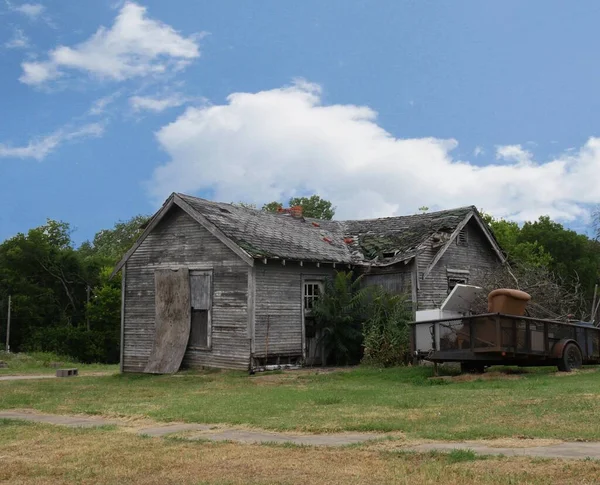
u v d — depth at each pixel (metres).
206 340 23.50
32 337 57.16
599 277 47.97
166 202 24.64
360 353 24.55
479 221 27.81
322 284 25.22
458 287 21.08
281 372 22.03
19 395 18.30
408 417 11.63
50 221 75.44
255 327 22.41
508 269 24.36
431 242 25.81
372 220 30.73
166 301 24.52
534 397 13.13
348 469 7.90
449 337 17.91
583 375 17.34
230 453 9.11
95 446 10.00
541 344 18.03
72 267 64.56
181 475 8.02
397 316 22.86
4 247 63.16
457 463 7.93
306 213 71.44
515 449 8.60
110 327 57.88
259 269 22.83
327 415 12.17
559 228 51.50
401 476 7.43
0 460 9.21
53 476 8.23
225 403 14.66
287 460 8.54
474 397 13.76
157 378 22.28
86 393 18.53
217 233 23.16
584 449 8.44
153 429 11.70
